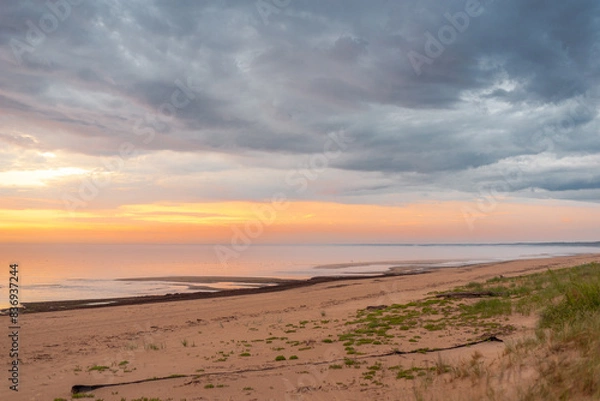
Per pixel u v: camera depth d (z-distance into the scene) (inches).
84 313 1063.6
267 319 892.6
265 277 2289.6
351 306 1018.1
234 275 2407.7
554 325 461.4
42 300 1400.1
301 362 490.6
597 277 625.0
